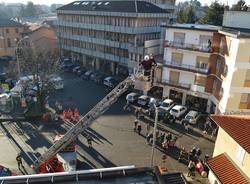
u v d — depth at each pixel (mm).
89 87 48375
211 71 36562
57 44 71125
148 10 52469
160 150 27812
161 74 41156
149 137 29391
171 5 80750
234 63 29922
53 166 23031
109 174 12273
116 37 54219
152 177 12406
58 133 30922
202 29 35906
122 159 25938
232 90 30891
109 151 27234
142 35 52406
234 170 19031
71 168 23078
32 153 26562
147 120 34625
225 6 63062
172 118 34531
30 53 43844
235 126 19391
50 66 40250
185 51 38156
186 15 74625
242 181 17938
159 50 48594
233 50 30438
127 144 28688
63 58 67875
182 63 39031
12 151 26859
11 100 37781
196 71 37375
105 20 55375
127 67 53156
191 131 32281
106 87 48031
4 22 67188
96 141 29062
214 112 36094
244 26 35312
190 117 33969
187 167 25094
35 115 34719
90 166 24625
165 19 57844
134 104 39938
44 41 68875
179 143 29359
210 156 26891
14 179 11648
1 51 67125
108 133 30922
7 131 31109
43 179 11812
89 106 39250
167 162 25766
